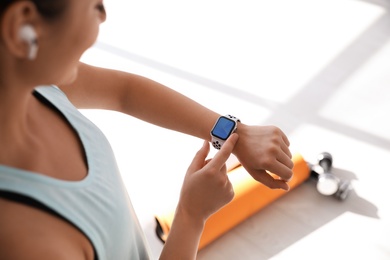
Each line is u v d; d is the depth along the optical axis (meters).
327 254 1.48
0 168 0.48
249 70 2.14
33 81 0.49
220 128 0.83
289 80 2.07
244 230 1.56
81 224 0.53
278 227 1.56
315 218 1.57
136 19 2.48
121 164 1.77
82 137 0.64
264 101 1.99
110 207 0.60
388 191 1.62
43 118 0.60
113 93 0.83
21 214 0.48
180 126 0.86
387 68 2.08
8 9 0.41
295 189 1.67
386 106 1.92
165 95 0.85
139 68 2.19
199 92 2.04
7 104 0.49
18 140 0.53
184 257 0.72
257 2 2.53
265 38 2.30
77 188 0.56
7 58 0.45
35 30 0.45
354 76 2.06
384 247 1.48
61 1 0.45
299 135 1.83
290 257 1.48
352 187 1.64
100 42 2.34
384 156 1.74
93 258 0.57
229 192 0.74
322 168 1.65
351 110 1.91
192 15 2.48
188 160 1.78
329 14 2.41
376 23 2.33
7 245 0.46
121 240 0.63
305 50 2.21
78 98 0.79
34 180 0.50
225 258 1.48
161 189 1.67
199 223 0.74
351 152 1.75
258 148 0.81
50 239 0.49
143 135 1.88
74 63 0.51
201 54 2.24
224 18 2.45
